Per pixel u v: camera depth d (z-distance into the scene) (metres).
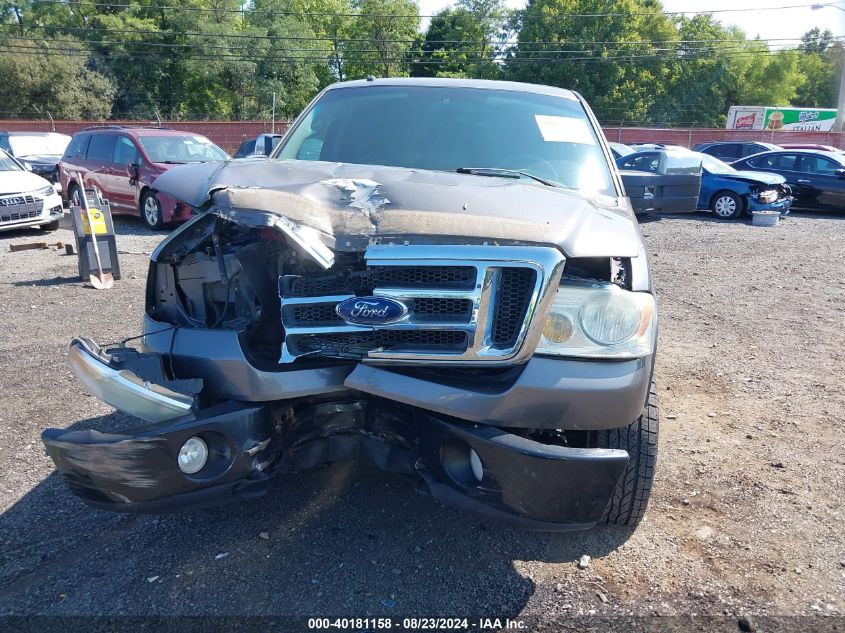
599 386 2.52
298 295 2.66
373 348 2.60
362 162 3.85
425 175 3.30
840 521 3.49
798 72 65.56
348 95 4.41
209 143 14.23
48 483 3.75
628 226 2.89
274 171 3.29
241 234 3.01
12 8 48.94
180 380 2.73
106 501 2.63
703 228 14.65
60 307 7.38
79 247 8.40
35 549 3.14
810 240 12.99
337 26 54.81
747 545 3.27
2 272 9.22
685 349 6.31
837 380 5.54
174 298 3.13
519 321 2.47
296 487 3.70
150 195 12.75
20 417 4.54
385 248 2.51
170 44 45.94
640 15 50.25
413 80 4.46
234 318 2.98
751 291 8.75
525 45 50.62
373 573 3.00
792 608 2.83
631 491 3.09
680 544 3.27
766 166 18.42
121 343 2.95
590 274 2.80
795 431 4.56
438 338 2.55
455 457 2.63
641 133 39.66
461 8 53.12
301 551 3.15
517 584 2.96
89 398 4.86
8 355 5.77
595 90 50.75
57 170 16.00
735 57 58.09
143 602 2.79
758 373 5.68
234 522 3.37
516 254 2.45
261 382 2.65
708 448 4.29
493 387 2.53
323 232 2.58
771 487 3.81
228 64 47.00
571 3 50.84
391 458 2.92
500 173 3.54
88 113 45.09
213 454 2.63
